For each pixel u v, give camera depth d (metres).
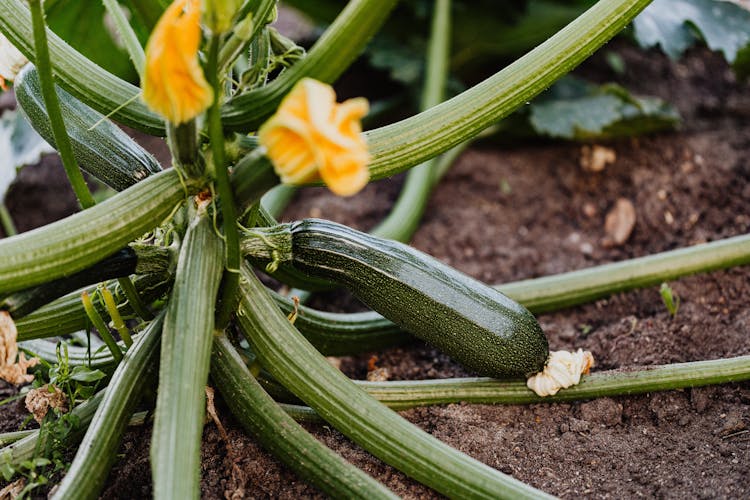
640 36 1.10
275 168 0.73
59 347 0.86
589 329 1.00
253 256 0.84
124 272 0.81
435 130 0.82
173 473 0.74
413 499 0.83
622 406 0.90
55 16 1.04
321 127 0.70
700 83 1.34
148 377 0.82
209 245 0.80
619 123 1.17
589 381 0.88
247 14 0.79
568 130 1.15
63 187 1.20
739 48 1.11
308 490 0.83
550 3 1.27
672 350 0.96
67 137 0.78
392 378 0.96
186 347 0.77
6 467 0.81
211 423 0.86
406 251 0.85
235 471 0.83
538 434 0.88
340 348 0.93
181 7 0.71
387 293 0.84
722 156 1.17
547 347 0.87
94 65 0.81
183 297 0.78
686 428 0.88
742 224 1.11
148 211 0.78
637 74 1.36
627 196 1.17
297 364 0.81
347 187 0.71
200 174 0.79
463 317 0.84
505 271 1.12
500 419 0.89
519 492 0.79
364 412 0.80
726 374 0.88
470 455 0.86
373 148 0.81
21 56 0.86
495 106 0.82
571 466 0.85
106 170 0.85
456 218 1.17
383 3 0.76
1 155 1.09
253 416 0.82
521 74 0.82
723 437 0.87
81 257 0.76
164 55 0.71
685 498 0.83
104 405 0.80
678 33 1.11
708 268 0.99
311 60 0.77
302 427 0.84
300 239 0.84
